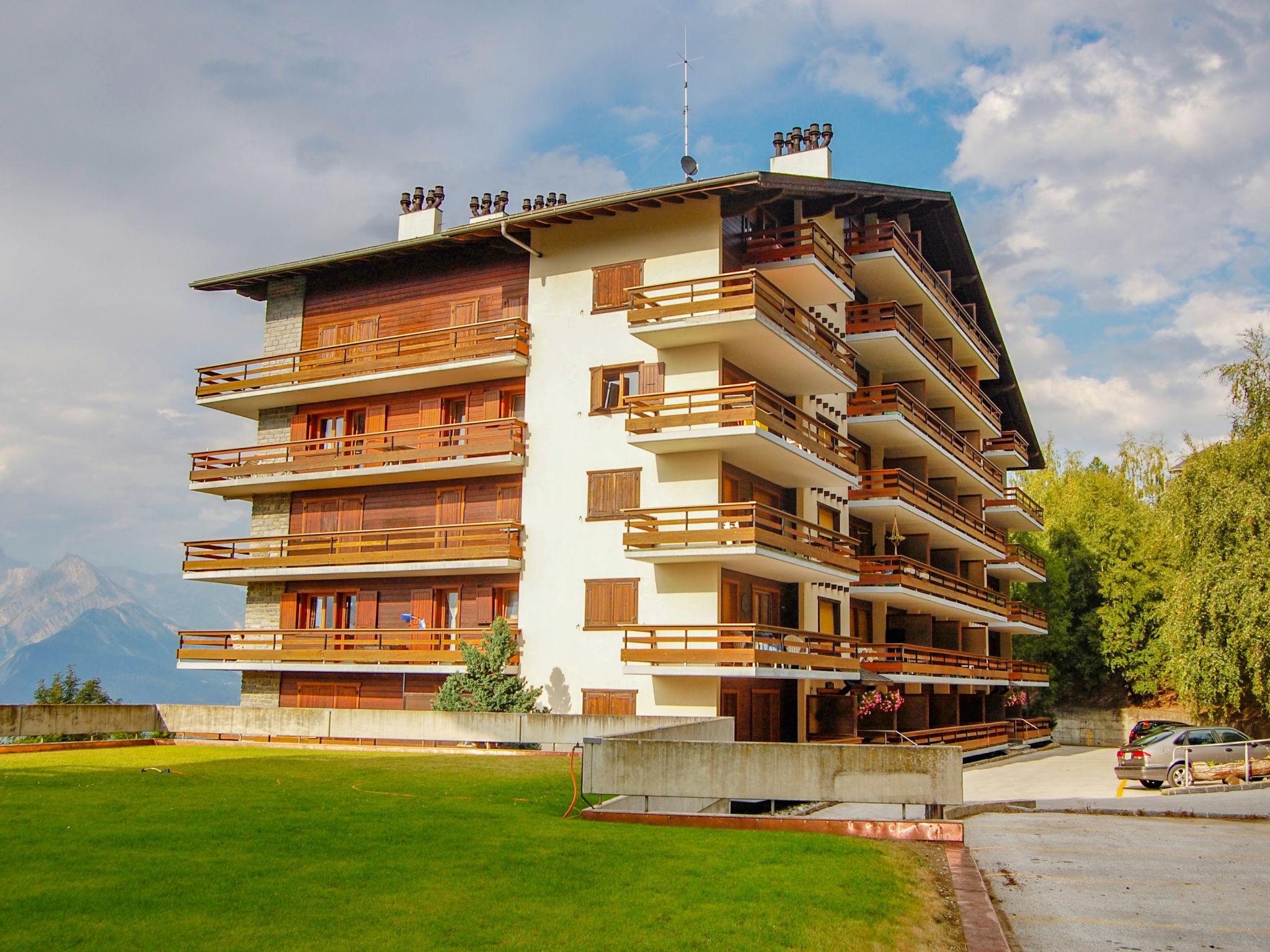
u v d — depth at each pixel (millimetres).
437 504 33812
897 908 10664
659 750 15688
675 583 29266
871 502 36719
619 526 30312
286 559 34625
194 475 37094
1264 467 36656
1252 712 39219
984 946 9781
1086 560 60875
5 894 9547
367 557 33375
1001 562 49938
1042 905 12016
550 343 32250
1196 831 17797
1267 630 35188
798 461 30469
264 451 37250
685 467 29609
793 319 30016
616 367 31031
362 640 34344
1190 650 37406
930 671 37844
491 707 29078
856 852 12969
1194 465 38094
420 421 34531
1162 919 11422
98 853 11359
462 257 34250
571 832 13609
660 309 28641
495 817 14789
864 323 36500
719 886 10953
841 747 14938
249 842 12156
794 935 9516
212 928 8781
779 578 32406
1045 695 60281
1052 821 19234
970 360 47625
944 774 14531
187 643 36281
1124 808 21031
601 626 30094
